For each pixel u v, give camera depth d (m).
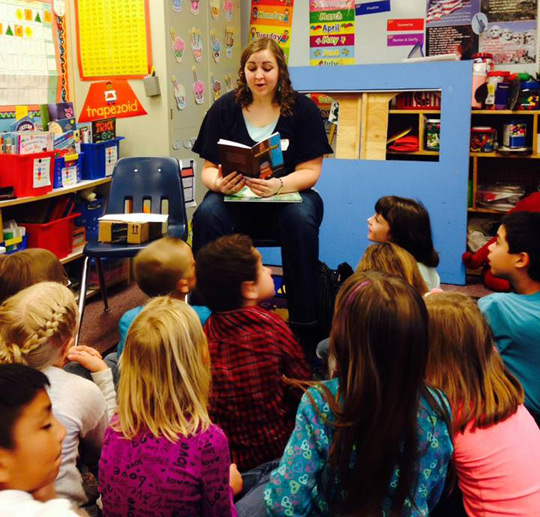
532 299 1.78
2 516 0.73
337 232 4.16
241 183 2.62
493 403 1.27
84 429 1.42
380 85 3.93
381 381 1.10
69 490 1.35
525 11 3.98
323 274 2.88
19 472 0.84
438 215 3.93
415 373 1.11
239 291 1.65
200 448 1.19
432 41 4.22
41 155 3.05
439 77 3.80
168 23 3.71
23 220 3.32
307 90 4.09
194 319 1.29
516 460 1.24
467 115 3.79
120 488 1.20
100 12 3.76
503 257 1.88
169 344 1.22
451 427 1.19
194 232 2.83
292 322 2.76
